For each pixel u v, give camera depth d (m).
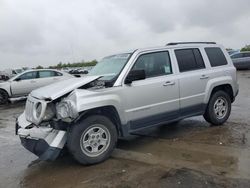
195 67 6.44
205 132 6.43
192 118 7.88
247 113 8.22
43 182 4.38
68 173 4.64
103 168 4.73
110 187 4.04
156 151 5.39
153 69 5.77
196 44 6.66
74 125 4.74
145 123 5.57
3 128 8.46
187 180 4.07
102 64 6.12
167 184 4.00
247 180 3.97
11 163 5.31
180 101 6.04
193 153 5.15
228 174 4.18
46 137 4.62
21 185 4.33
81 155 4.74
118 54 6.04
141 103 5.43
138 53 5.62
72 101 4.68
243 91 13.41
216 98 6.76
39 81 15.05
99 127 4.92
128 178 4.29
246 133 6.16
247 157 4.80
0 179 4.60
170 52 6.10
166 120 5.91
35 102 4.89
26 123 5.02
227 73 6.93
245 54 27.75
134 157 5.14
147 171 4.49
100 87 5.09
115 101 5.05
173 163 4.74
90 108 4.73
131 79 5.26
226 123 7.12
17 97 14.70
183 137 6.18
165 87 5.76
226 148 5.29
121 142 6.09
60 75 15.67
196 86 6.30
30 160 5.41
